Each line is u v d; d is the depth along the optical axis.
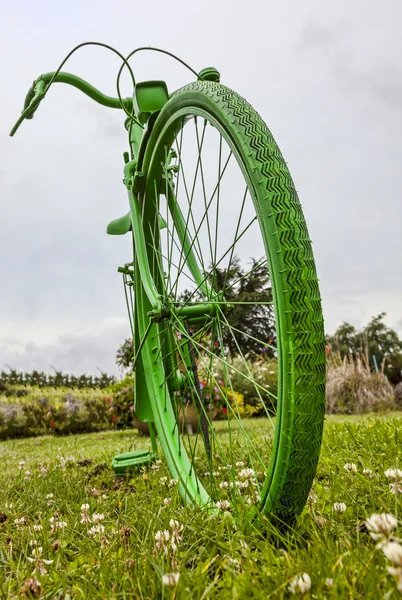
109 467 3.10
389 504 1.49
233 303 1.59
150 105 2.32
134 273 2.52
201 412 1.92
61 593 1.19
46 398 12.46
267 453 2.68
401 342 24.02
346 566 1.01
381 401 10.18
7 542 1.71
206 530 1.38
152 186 2.32
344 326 24.33
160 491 2.07
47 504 2.19
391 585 0.91
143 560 1.23
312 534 1.27
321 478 2.11
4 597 1.19
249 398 9.50
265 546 1.18
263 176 1.24
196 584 1.02
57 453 5.31
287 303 1.15
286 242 1.18
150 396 2.37
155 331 2.44
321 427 1.16
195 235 1.93
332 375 10.93
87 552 1.45
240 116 1.37
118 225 2.67
